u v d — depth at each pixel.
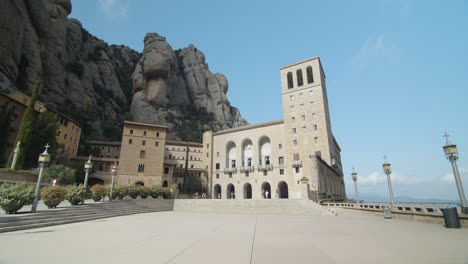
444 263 6.25
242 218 20.52
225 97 149.12
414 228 13.52
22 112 46.09
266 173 60.31
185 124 115.62
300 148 56.88
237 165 65.44
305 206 27.22
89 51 98.75
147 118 100.81
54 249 7.91
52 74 67.31
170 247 8.31
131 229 12.86
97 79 97.50
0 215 12.98
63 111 67.00
